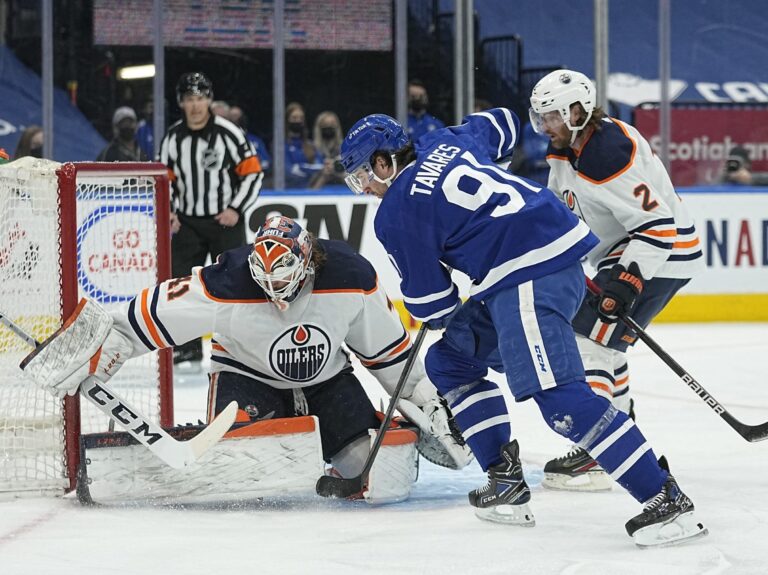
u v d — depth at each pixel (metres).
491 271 7.14
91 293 10.68
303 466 8.02
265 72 22.59
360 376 15.54
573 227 7.20
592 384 8.72
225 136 15.72
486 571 6.28
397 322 8.48
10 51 22.20
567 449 10.38
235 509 8.02
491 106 24.05
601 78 22.00
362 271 8.26
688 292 21.34
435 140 7.54
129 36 21.92
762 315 21.61
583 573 6.23
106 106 22.03
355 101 22.75
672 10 25.62
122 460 7.93
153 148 21.67
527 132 23.78
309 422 8.03
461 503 8.23
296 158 22.50
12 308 8.90
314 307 8.11
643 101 25.27
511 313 7.08
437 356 7.78
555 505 8.12
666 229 8.48
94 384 7.77
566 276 7.18
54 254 8.81
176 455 7.67
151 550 6.80
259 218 20.42
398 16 22.55
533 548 6.80
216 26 22.27
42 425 8.48
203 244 16.02
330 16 22.45
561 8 24.64
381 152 7.34
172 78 22.34
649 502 6.82
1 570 6.38
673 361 8.12
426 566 6.39
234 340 8.21
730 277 21.48
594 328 8.68
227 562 6.52
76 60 21.84
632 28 25.23
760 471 9.29
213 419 8.21
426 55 22.92
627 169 8.52
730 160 24.05
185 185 15.76
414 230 7.21
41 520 7.64
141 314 7.96
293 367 8.28
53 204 8.78
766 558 6.52
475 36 23.94
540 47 24.56
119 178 9.99
